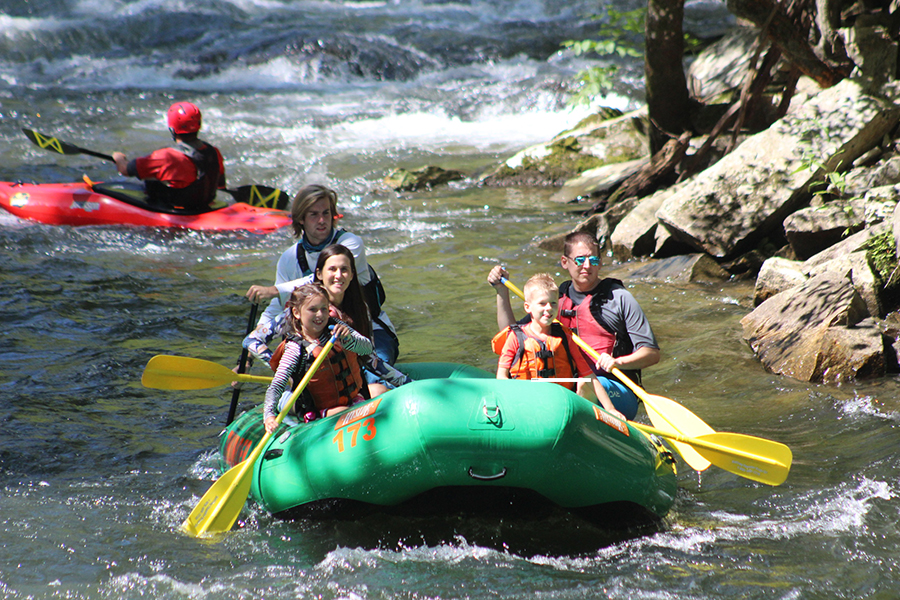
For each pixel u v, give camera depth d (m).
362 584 10.43
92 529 11.89
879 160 24.92
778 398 16.62
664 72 32.31
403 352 19.77
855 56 27.52
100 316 21.70
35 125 48.69
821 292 18.98
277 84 63.72
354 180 40.78
